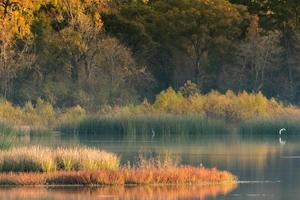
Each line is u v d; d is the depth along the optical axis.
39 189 79.94
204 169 90.31
